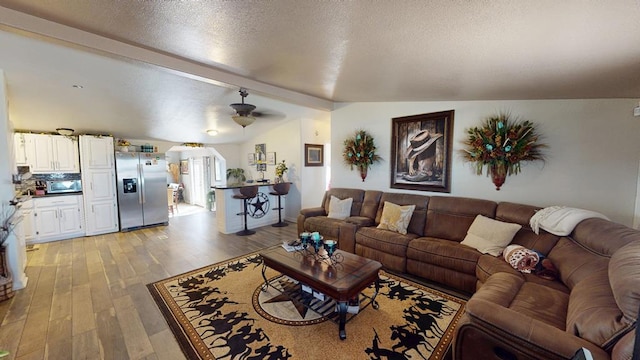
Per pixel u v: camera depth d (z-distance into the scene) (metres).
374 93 3.49
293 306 2.48
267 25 1.60
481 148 3.13
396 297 2.64
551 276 2.09
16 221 2.84
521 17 1.17
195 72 2.68
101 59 2.58
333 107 4.83
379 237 3.37
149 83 3.24
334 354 1.87
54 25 1.90
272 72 2.77
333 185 5.03
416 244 3.07
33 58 2.51
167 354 1.88
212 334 2.08
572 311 1.44
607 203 2.62
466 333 1.49
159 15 1.62
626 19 1.07
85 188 4.82
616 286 1.18
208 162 8.23
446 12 1.21
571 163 2.77
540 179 2.94
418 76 2.38
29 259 3.70
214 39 1.92
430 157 3.76
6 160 2.74
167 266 3.46
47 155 4.53
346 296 2.00
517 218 2.78
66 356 1.86
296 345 1.96
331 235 3.92
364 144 4.30
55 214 4.59
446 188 3.62
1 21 1.72
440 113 3.63
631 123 2.48
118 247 4.25
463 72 2.11
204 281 3.01
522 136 2.90
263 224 5.80
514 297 1.82
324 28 1.55
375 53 1.88
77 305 2.51
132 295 2.70
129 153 5.26
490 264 2.41
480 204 3.16
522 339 1.28
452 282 2.77
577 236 2.10
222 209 5.15
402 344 1.97
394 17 1.32
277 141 6.35
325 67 2.39
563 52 1.50
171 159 10.02
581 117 2.69
